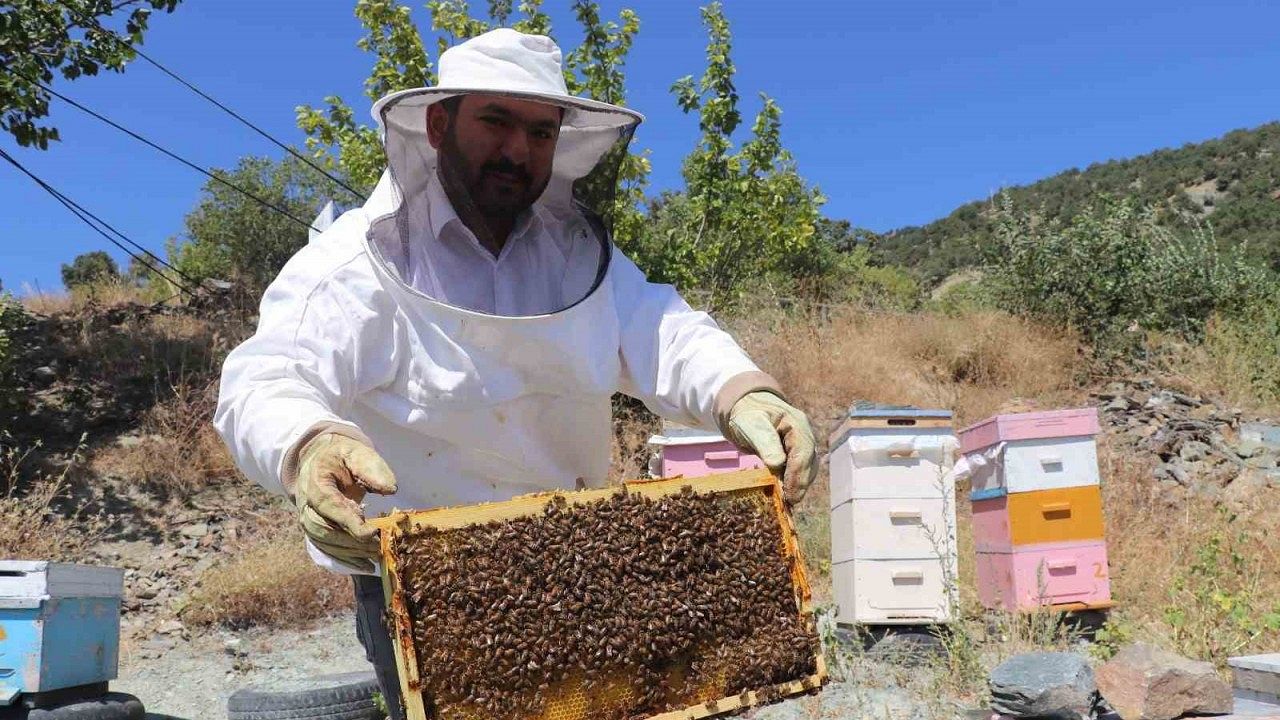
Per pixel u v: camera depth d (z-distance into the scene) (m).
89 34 9.79
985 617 6.29
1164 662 4.81
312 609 7.60
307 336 2.27
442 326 2.32
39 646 5.05
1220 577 6.63
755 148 11.20
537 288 2.51
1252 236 47.06
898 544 5.93
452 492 2.46
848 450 6.03
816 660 2.16
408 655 1.82
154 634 7.18
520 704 1.90
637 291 2.67
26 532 8.11
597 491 2.09
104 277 16.19
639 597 2.01
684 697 2.05
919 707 4.94
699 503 2.14
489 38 2.44
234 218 18.22
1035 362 12.71
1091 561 6.22
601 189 2.64
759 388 2.39
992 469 6.49
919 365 12.73
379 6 9.59
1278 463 9.73
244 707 5.28
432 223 2.44
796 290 16.17
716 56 10.93
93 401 10.81
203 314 14.15
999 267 14.60
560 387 2.46
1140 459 9.73
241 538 8.66
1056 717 4.34
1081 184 86.88
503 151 2.40
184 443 9.90
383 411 2.37
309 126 9.92
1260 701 4.46
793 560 2.19
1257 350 12.73
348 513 1.85
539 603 1.93
